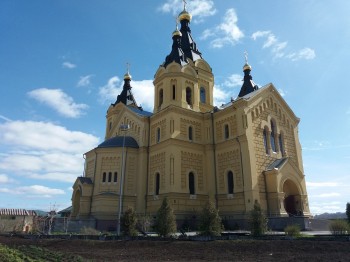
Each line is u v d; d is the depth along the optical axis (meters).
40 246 27.67
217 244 22.23
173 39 52.94
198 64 54.47
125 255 21.09
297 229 24.89
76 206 48.25
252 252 19.75
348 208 31.23
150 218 37.03
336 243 19.92
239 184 39.22
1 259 18.36
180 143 42.38
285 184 42.47
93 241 27.16
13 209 64.12
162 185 41.78
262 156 40.97
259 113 43.09
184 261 18.53
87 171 50.22
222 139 43.44
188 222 38.81
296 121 49.03
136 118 50.06
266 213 37.88
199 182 42.50
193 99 48.41
